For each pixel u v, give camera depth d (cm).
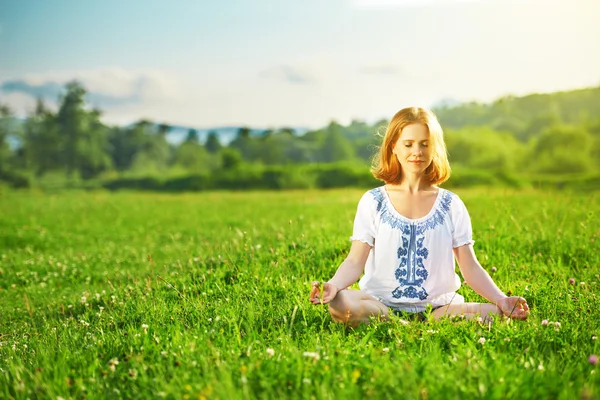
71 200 2170
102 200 2189
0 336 539
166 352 386
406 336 402
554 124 7038
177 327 435
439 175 464
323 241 747
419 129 448
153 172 7988
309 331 428
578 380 329
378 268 461
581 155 6322
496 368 335
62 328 517
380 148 472
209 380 334
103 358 401
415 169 451
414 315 451
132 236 1195
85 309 602
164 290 605
